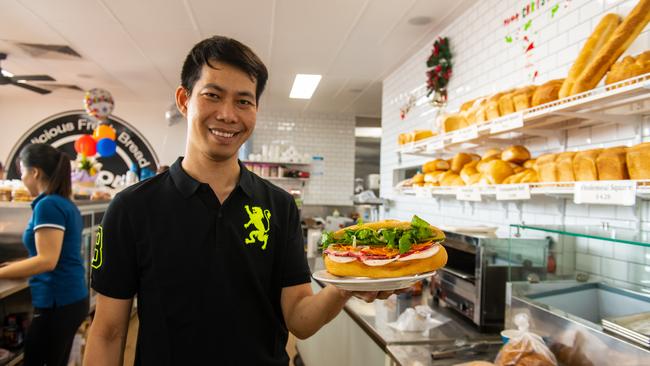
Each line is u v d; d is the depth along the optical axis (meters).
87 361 1.01
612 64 1.53
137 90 5.98
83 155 5.07
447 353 1.64
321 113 7.29
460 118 2.51
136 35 3.74
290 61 4.34
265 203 1.21
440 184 2.71
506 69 2.60
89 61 4.54
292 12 3.16
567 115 1.70
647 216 1.64
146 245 1.07
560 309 1.57
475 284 1.91
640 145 1.40
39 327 2.12
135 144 7.05
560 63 2.14
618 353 1.19
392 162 4.60
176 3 3.08
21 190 3.43
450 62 3.31
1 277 1.95
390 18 3.23
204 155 1.12
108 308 1.05
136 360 1.06
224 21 3.36
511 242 1.80
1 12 3.31
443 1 2.95
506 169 2.11
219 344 1.04
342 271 1.03
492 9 2.76
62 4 3.15
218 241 1.08
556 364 1.34
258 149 7.13
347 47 3.88
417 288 2.53
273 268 1.22
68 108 6.83
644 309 1.43
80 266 2.27
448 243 2.17
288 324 1.19
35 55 4.36
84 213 3.64
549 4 2.22
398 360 1.61
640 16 1.45
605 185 1.40
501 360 1.41
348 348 2.30
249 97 1.06
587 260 1.81
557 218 2.13
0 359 2.40
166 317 1.03
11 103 6.77
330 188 7.28
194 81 1.06
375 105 6.45
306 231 6.32
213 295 1.05
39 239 2.05
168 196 1.11
